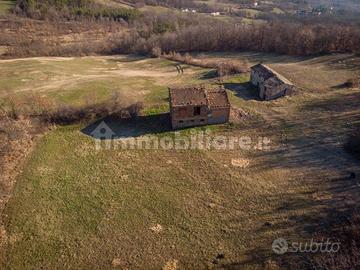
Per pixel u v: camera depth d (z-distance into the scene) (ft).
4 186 114.01
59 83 202.59
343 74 204.95
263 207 104.27
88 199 110.22
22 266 88.58
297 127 146.20
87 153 133.28
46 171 122.62
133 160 129.18
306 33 255.91
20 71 222.69
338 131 140.97
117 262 89.10
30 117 151.12
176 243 93.86
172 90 150.61
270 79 174.50
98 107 157.89
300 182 113.70
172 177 119.65
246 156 129.70
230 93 182.50
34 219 102.53
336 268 82.02
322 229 94.43
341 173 116.47
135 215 103.65
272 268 84.99
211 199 108.88
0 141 134.10
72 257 90.79
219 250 91.09
